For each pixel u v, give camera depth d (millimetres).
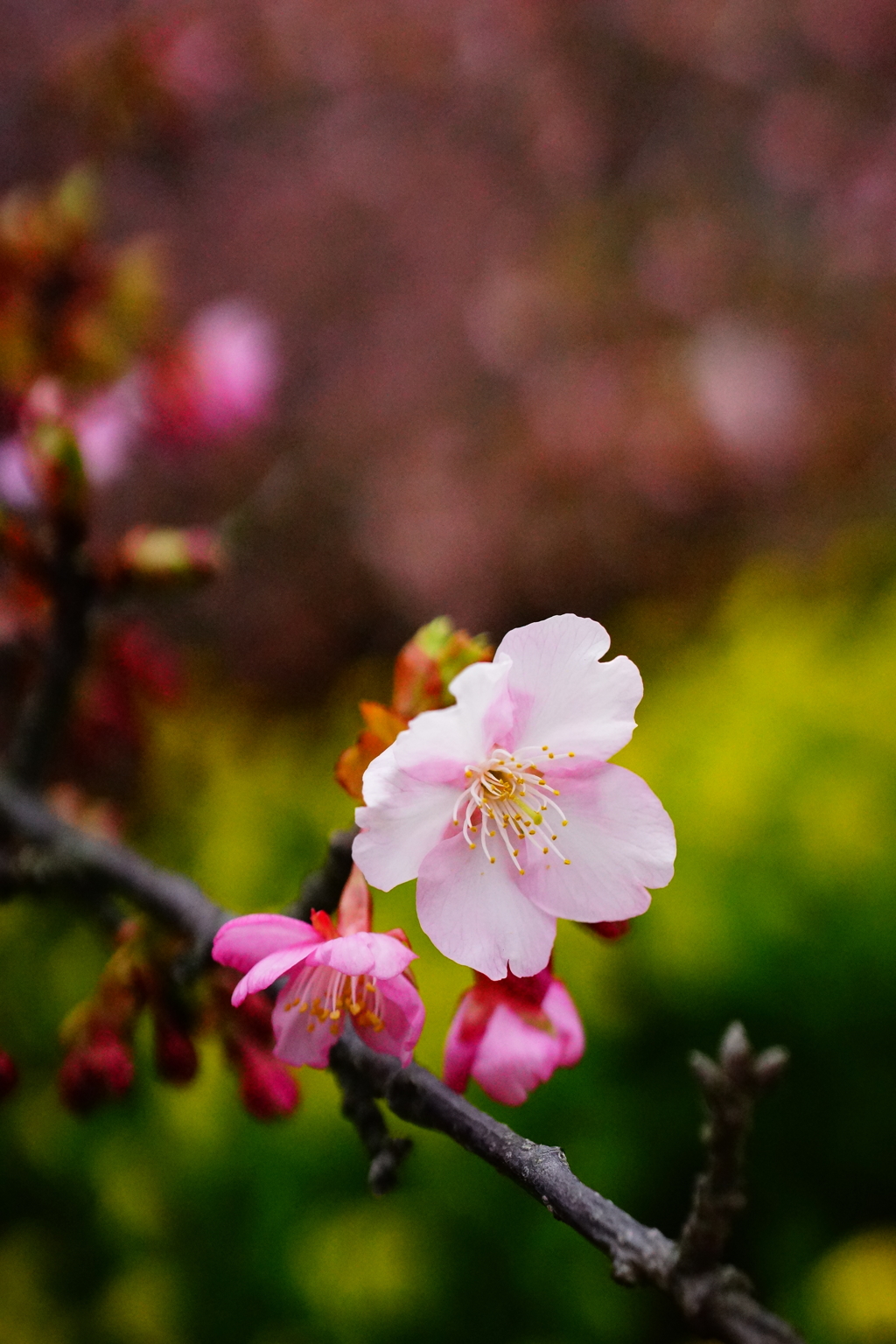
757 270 1366
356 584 1363
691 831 783
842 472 1359
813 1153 762
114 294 507
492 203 1426
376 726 409
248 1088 429
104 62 698
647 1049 766
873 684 863
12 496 500
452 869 401
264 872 860
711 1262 370
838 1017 757
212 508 1294
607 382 1245
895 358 1374
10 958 853
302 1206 734
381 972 388
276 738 1191
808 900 761
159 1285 742
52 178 1041
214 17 1078
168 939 432
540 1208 712
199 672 1251
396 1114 389
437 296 1406
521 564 1281
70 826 454
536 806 403
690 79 1467
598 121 1419
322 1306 702
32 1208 830
